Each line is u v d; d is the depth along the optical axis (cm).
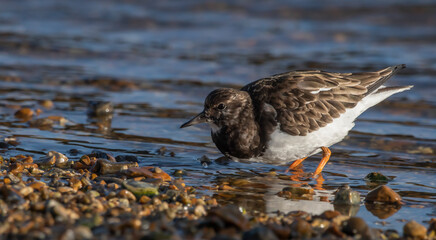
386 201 936
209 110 1087
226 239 702
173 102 1644
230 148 1089
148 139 1304
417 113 1577
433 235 786
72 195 848
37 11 2683
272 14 2642
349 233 775
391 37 2347
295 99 1062
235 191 984
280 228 747
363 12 2628
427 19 2520
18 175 985
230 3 2780
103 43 2269
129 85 1795
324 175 1100
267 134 1061
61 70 1933
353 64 2019
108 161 1041
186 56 2133
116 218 772
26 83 1778
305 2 2772
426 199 955
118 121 1442
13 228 702
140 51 2184
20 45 2191
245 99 1078
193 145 1274
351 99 1105
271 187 1016
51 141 1242
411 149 1281
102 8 2731
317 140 1070
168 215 796
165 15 2633
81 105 1575
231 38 2359
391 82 1823
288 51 2198
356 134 1391
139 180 969
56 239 673
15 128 1331
